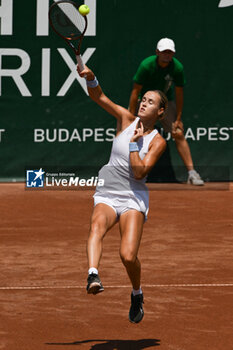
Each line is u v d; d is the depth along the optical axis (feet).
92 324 69.72
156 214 126.41
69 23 68.18
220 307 74.95
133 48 164.45
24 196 144.56
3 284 83.82
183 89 164.76
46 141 164.86
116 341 64.95
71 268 91.86
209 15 164.86
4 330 67.56
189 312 73.26
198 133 166.50
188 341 65.00
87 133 165.48
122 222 65.46
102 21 163.73
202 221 121.39
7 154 164.66
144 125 67.15
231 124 166.91
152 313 73.00
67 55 163.84
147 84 151.02
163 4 164.04
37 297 78.64
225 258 97.30
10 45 163.02
